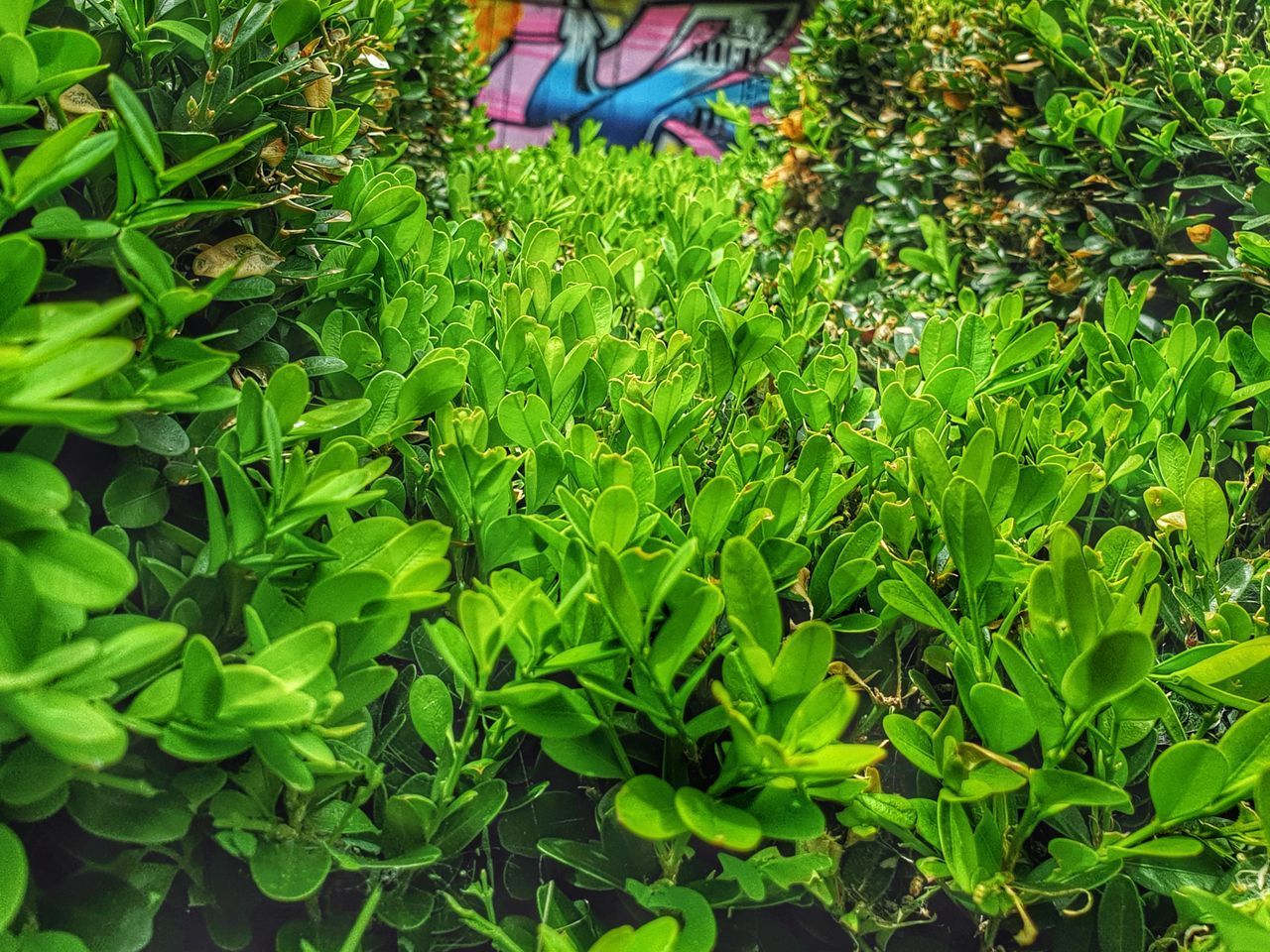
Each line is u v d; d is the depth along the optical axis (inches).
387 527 33.3
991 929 35.1
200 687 24.9
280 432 31.3
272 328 46.6
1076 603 31.1
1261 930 27.6
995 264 106.3
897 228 122.2
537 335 50.2
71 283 31.8
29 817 26.4
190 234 42.0
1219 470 64.7
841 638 43.6
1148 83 91.4
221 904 31.5
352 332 45.1
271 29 45.1
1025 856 37.8
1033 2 93.1
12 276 25.4
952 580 45.3
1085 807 41.8
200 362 30.0
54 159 26.4
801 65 163.3
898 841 38.5
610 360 54.1
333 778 31.3
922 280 115.7
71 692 23.8
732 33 604.4
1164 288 90.6
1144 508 57.1
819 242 92.6
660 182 173.3
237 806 29.9
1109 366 62.2
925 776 39.8
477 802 34.0
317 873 29.2
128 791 27.6
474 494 39.6
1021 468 43.2
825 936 37.3
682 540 38.9
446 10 167.3
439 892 33.7
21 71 28.9
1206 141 82.9
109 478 34.9
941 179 120.6
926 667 45.5
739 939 35.7
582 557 34.9
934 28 122.9
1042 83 101.2
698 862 36.0
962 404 54.6
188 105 40.2
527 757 39.6
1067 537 30.7
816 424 52.8
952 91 113.2
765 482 44.8
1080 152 93.0
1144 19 93.2
